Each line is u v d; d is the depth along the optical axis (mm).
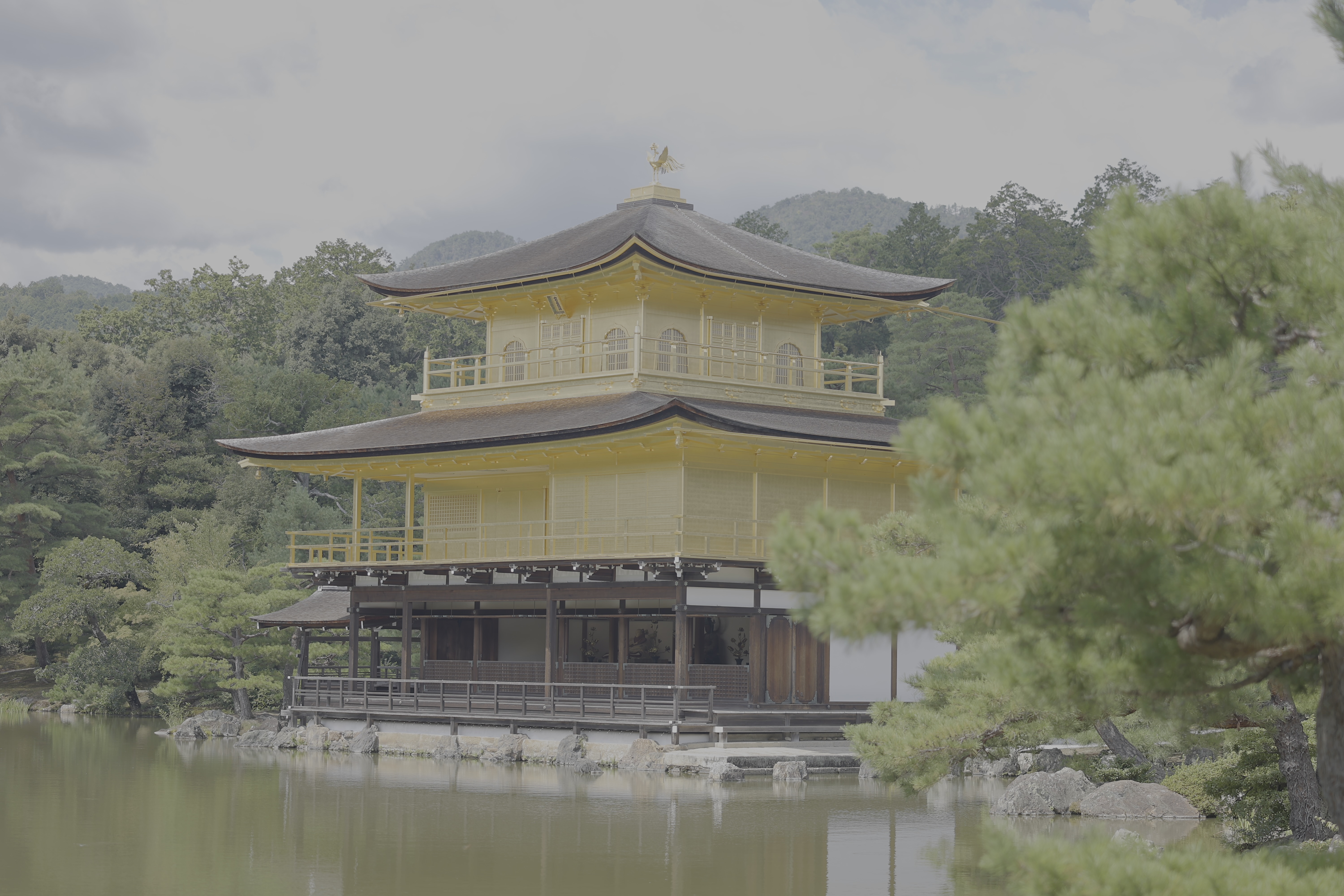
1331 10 15789
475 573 52375
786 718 47906
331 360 127375
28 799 37500
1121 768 37281
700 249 57000
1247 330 13867
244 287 151375
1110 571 12781
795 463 51531
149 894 25219
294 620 58312
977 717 23453
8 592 84938
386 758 49906
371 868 27609
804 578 13211
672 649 50594
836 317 61375
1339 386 12820
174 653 65000
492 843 30359
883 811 35125
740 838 30953
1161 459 11930
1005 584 12375
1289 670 14305
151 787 40312
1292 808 24031
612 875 26859
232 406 98438
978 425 12945
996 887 25672
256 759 49031
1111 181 122688
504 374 58906
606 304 56031
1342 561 11688
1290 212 14484
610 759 45969
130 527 94938
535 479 56188
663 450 49750
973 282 117750
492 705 51750
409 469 56062
